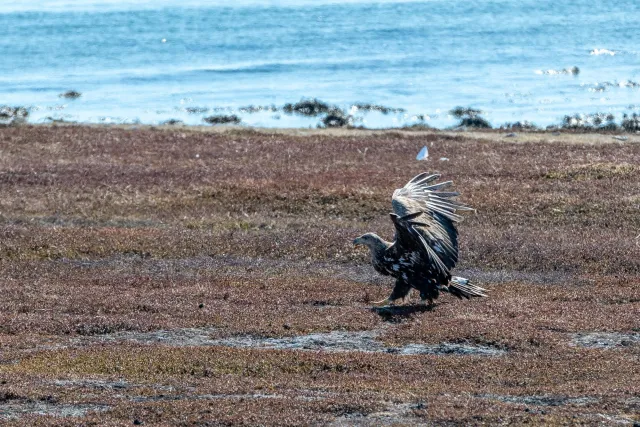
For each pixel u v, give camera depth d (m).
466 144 121.62
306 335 54.56
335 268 72.69
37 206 91.25
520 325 54.72
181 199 93.06
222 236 80.06
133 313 59.22
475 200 89.56
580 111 182.62
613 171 99.31
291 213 89.06
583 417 40.03
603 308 59.22
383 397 42.62
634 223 83.06
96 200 93.19
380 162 110.00
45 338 54.44
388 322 56.44
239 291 64.50
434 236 53.25
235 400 42.75
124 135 130.38
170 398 43.56
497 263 71.81
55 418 40.47
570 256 72.06
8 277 69.69
